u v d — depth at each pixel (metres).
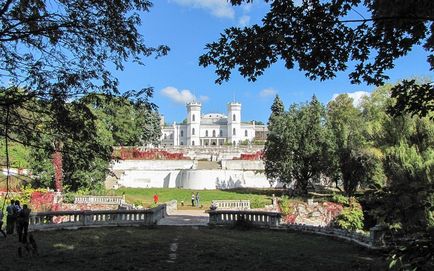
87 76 8.55
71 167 9.52
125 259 13.86
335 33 7.90
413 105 8.56
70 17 8.27
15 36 7.85
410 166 15.52
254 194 58.34
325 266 13.07
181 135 173.00
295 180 56.16
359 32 7.96
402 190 5.33
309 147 50.75
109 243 17.22
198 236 19.83
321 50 8.07
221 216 24.19
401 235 5.15
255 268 12.80
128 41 8.69
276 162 53.41
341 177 49.38
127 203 40.81
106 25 8.55
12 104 7.98
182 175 72.38
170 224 25.47
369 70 8.67
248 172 71.81
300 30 7.81
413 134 28.70
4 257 13.73
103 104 9.19
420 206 5.17
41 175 38.81
